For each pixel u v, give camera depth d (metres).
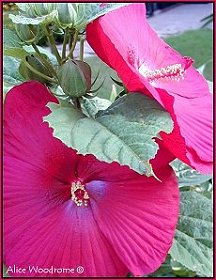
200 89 0.61
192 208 0.61
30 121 0.51
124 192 0.53
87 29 0.51
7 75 0.60
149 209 0.52
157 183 0.52
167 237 0.51
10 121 0.50
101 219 0.52
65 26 0.51
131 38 0.56
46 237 0.51
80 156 0.52
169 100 0.48
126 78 0.50
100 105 0.58
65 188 0.53
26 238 0.50
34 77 0.56
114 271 0.51
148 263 0.50
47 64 0.55
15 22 0.49
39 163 0.51
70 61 0.51
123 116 0.49
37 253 0.50
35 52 0.56
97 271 0.51
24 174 0.51
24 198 0.51
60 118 0.48
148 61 0.59
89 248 0.51
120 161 0.45
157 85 0.58
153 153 0.45
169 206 0.52
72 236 0.52
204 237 0.59
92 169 0.53
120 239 0.51
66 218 0.52
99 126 0.48
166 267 0.71
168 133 0.47
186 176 0.67
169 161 0.53
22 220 0.51
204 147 0.52
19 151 0.51
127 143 0.46
